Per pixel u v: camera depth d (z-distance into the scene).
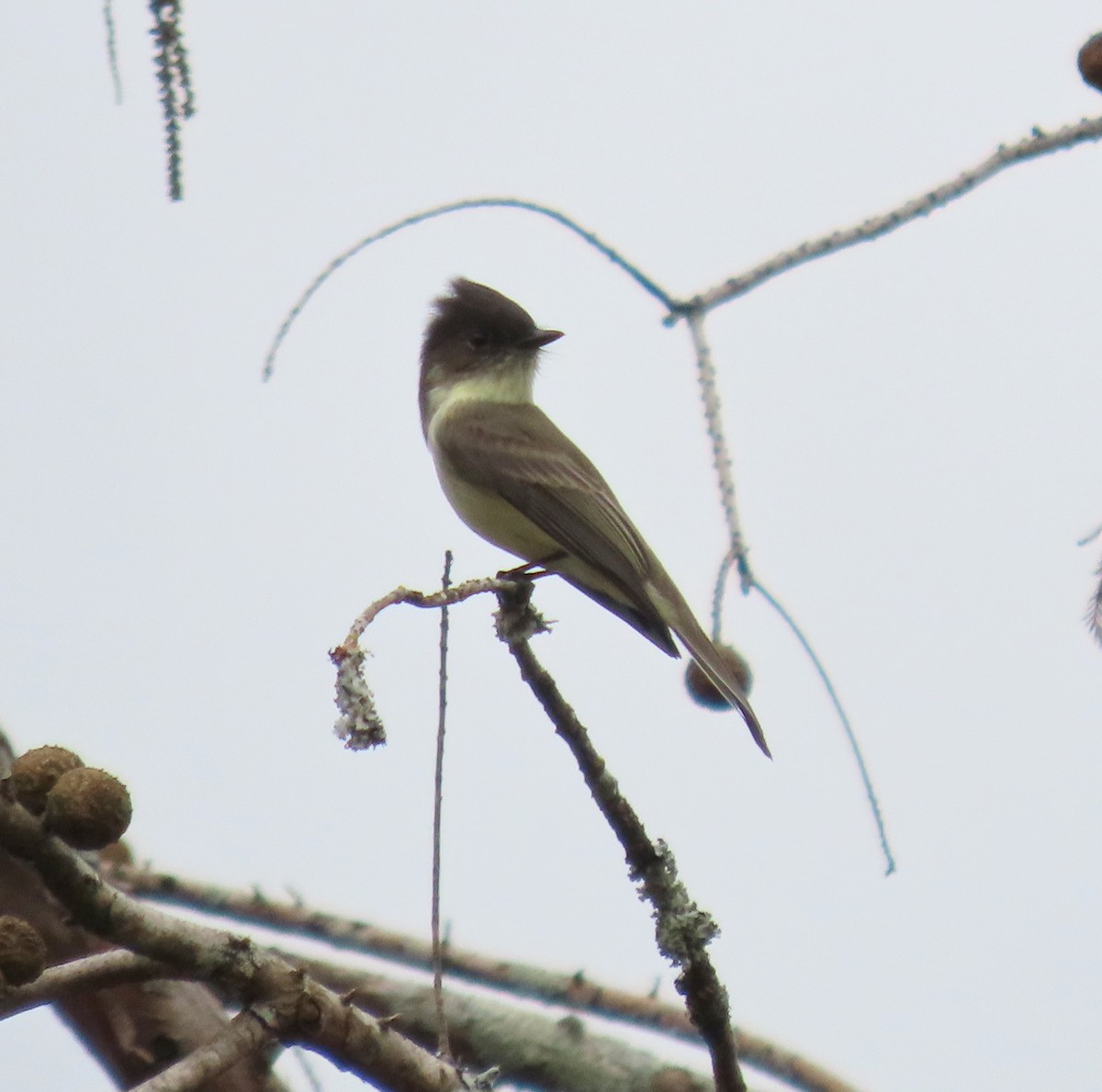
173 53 7.81
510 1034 9.62
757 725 9.70
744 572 8.76
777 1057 10.24
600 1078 9.59
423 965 10.16
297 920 10.19
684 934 7.35
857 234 8.39
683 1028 10.12
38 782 5.84
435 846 6.73
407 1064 6.48
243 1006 6.30
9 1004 5.88
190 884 10.18
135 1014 8.35
